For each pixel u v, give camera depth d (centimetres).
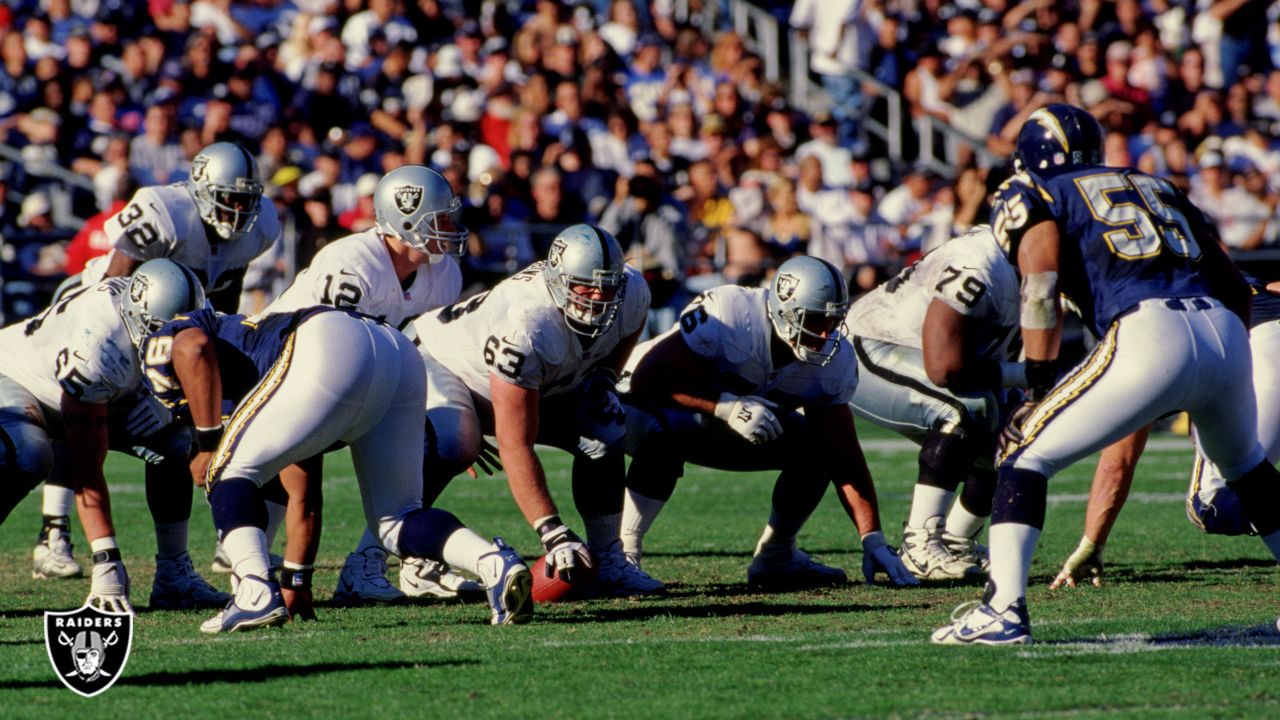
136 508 2922
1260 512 1473
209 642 1515
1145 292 1395
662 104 5175
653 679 1317
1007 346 2012
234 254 2158
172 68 4903
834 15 5388
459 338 1862
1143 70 5356
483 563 1599
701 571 2131
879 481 3384
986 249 1934
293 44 5166
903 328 2069
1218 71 5447
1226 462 1470
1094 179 1431
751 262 4356
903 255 4547
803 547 2395
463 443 1833
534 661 1400
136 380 1703
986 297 1930
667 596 1878
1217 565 2119
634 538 2017
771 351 1880
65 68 4862
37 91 4866
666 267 4069
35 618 1747
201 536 2514
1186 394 1380
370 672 1351
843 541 2464
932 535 2014
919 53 5491
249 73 4806
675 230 4100
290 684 1303
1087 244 1416
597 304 1694
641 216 4097
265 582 1555
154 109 4581
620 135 4819
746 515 2806
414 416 1602
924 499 2014
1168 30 5519
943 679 1305
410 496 1617
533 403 1723
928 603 1784
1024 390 2078
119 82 4841
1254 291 1931
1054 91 5284
